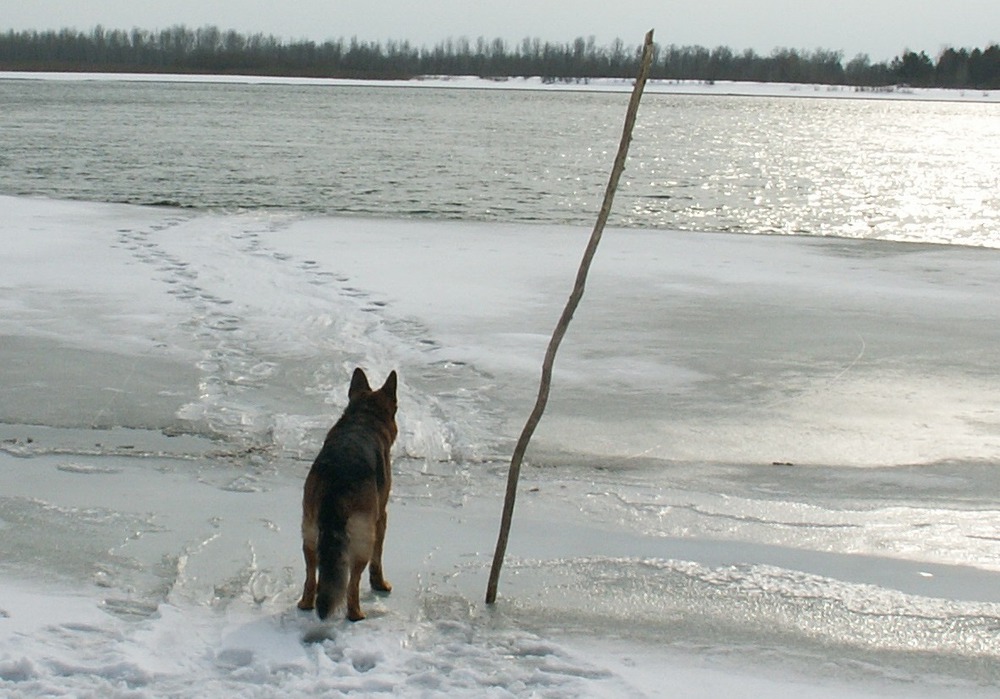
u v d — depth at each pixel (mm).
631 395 10086
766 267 16812
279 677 4602
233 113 66250
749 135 60125
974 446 8852
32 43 176000
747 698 4625
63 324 11898
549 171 34812
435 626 5332
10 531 6473
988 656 5195
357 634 5137
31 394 9523
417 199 26516
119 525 6645
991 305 14234
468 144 45938
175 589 5676
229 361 10727
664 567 6281
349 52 183500
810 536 6941
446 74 185125
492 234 19594
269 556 6188
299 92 112938
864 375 10898
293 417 9117
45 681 4453
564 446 8703
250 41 184500
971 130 69562
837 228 23203
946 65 183125
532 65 185500
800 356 11570
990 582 6188
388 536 6695
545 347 11609
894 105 124250
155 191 26422
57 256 15711
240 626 5191
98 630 5004
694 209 26203
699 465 8359
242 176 30422
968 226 23641
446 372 10633
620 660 5023
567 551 6539
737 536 6926
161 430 8758
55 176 29203
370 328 12211
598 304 13820
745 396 10141
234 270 15078
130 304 12883
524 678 4711
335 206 24609
